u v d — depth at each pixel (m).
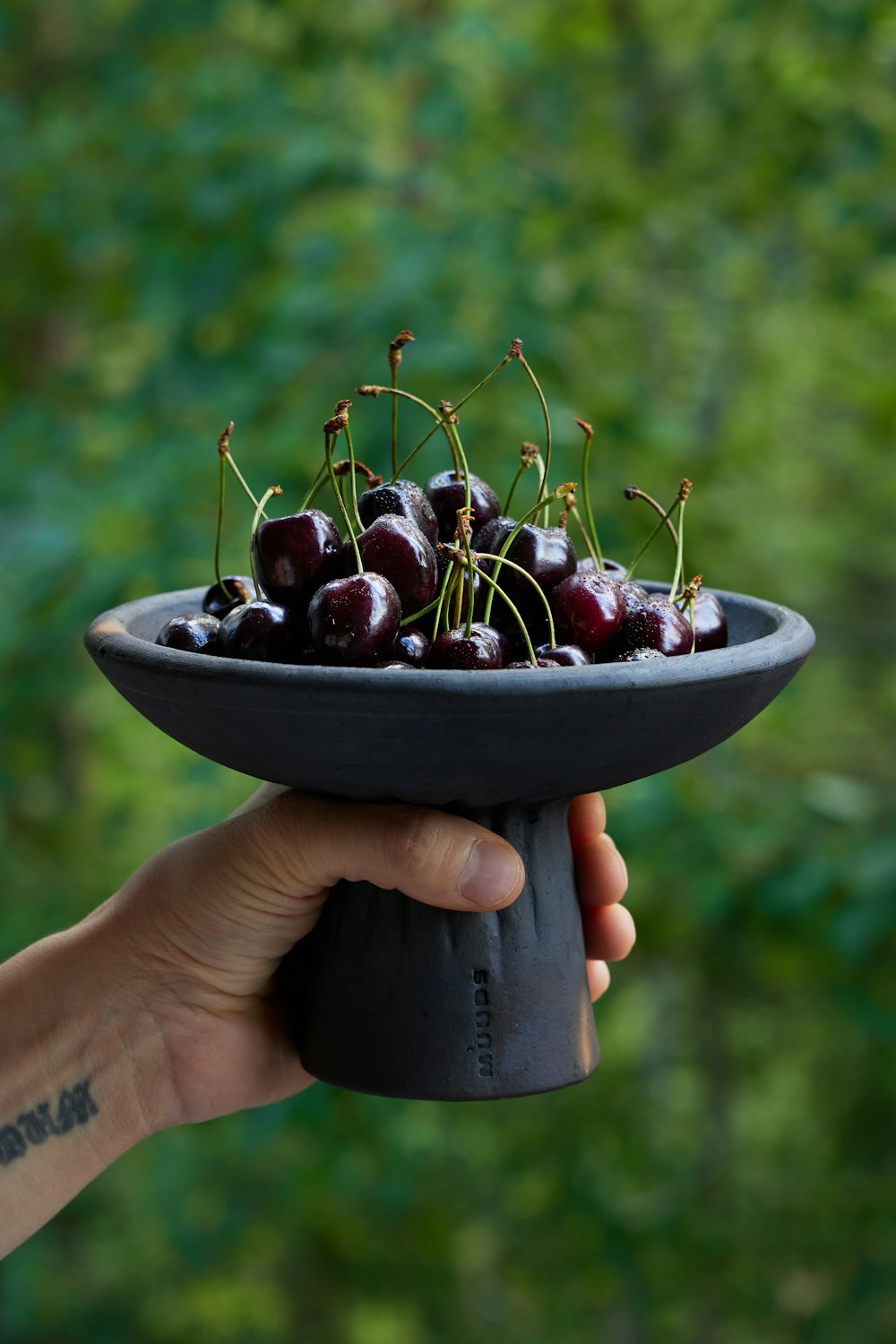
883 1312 2.57
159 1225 2.75
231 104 2.09
